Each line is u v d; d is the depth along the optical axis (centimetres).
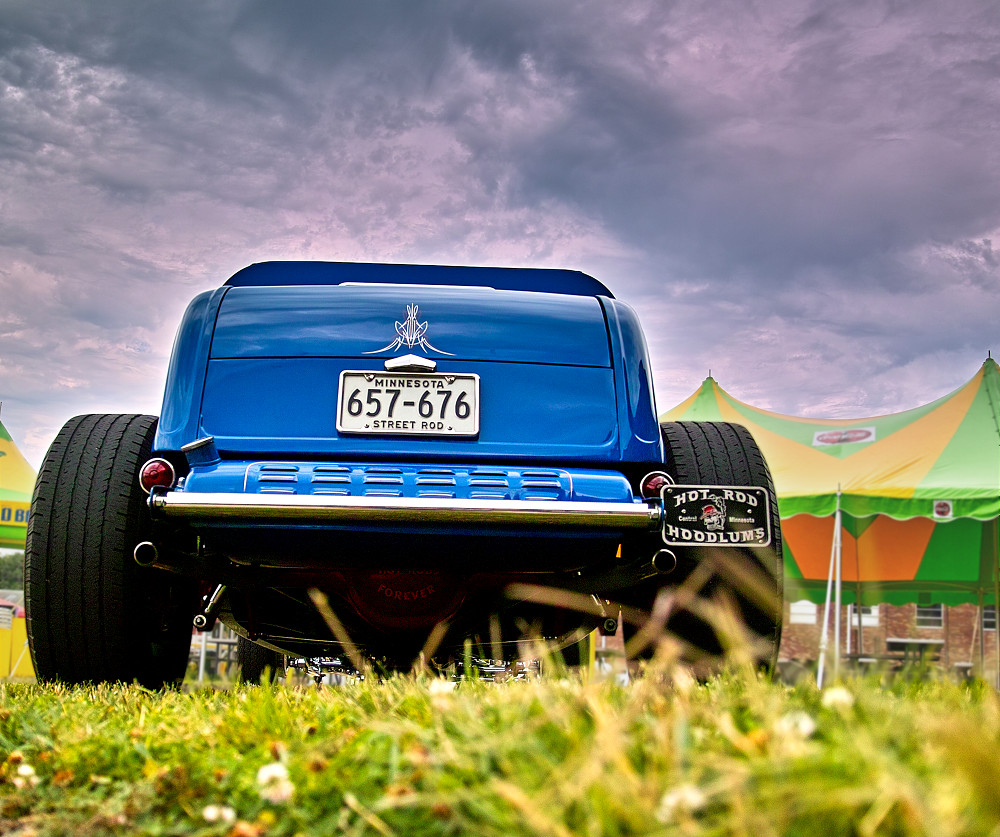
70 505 277
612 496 266
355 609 301
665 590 281
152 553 264
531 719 135
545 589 292
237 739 163
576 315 301
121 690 259
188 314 296
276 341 288
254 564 280
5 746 182
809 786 88
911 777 85
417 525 256
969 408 1205
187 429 279
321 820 120
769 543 266
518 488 265
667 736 114
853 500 1136
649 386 294
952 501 1073
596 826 90
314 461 274
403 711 169
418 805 113
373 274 361
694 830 85
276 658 438
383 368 284
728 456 293
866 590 1547
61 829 132
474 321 293
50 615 276
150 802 136
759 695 135
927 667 191
